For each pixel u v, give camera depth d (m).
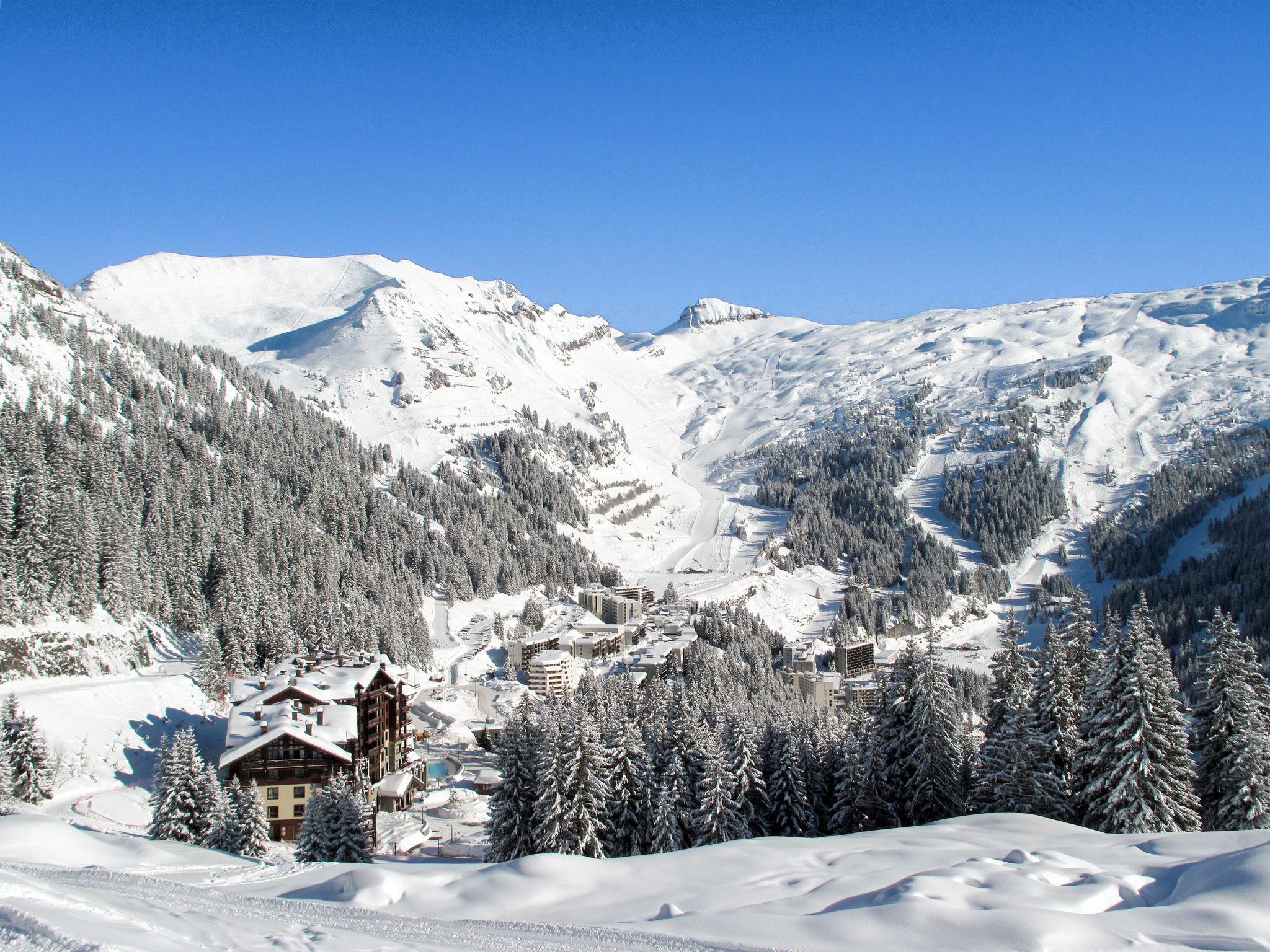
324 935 24.38
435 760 130.75
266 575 167.50
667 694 103.38
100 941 20.20
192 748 66.88
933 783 58.81
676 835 60.22
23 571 117.31
